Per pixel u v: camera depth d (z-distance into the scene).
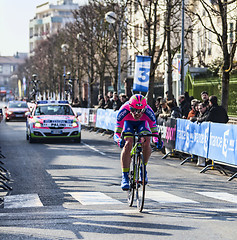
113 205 13.68
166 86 60.62
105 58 62.91
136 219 11.66
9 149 31.75
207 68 54.19
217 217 11.87
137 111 12.79
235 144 19.92
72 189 16.78
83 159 26.17
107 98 45.03
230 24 49.97
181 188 17.11
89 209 13.09
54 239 10.02
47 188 17.08
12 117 69.12
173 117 27.17
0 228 11.09
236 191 16.72
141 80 35.34
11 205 14.09
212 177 20.11
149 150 13.13
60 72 107.38
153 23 40.44
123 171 13.32
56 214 12.43
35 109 37.84
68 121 36.06
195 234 10.17
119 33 49.53
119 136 13.54
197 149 23.45
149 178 19.58
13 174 20.77
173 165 23.89
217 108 22.66
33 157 27.17
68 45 96.19
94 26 68.00
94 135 44.09
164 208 13.09
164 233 10.28
